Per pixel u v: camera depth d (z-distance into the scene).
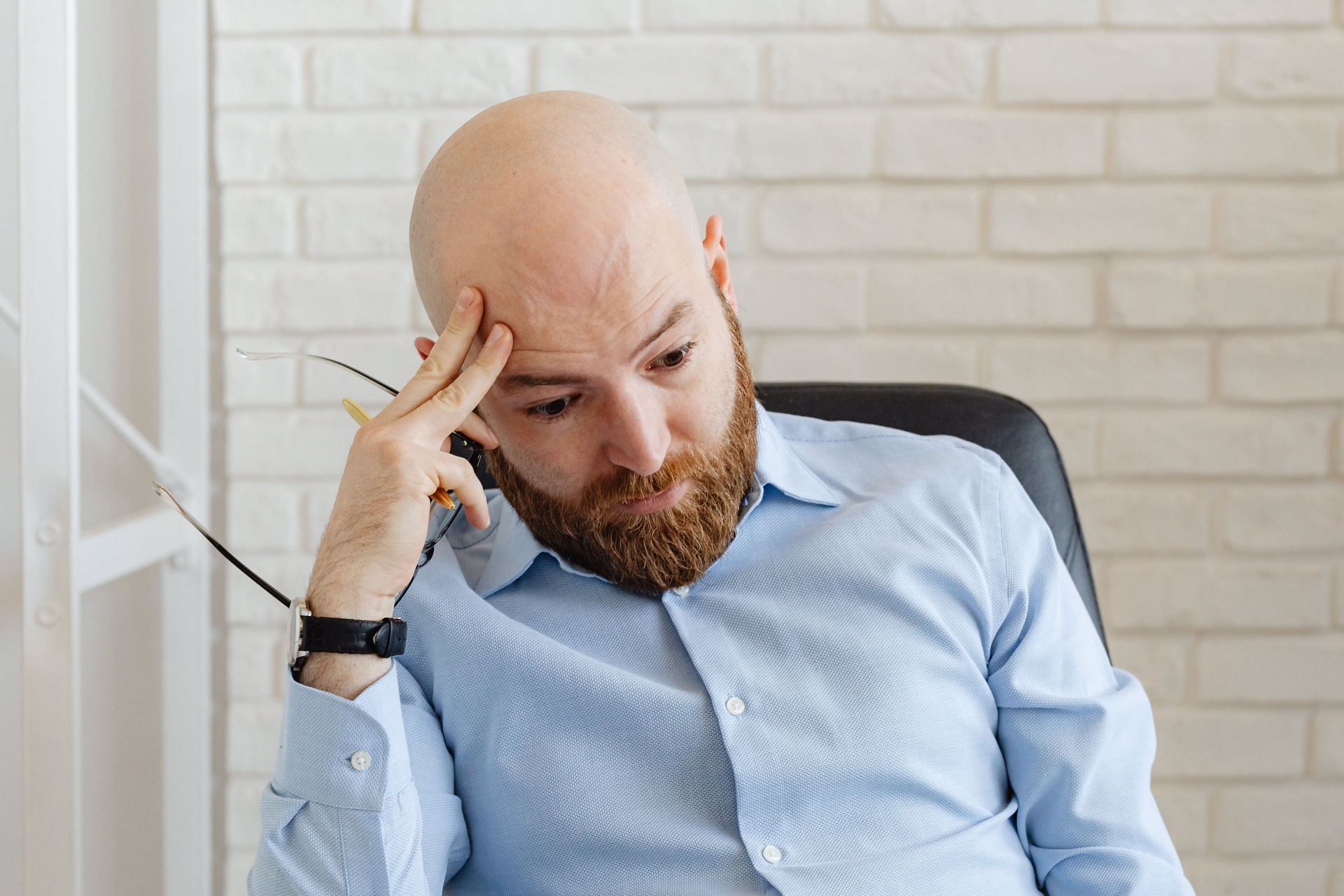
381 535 0.92
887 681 1.01
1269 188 1.61
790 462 1.14
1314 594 1.65
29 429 1.09
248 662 1.69
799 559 1.06
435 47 1.62
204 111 1.50
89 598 1.41
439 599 1.06
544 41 1.62
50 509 1.10
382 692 0.92
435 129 1.63
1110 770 1.02
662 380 0.95
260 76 1.63
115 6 1.43
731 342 1.02
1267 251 1.61
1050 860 1.02
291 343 1.67
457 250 0.92
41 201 1.08
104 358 1.45
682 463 0.98
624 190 0.91
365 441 0.94
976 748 1.04
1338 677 1.66
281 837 0.92
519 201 0.90
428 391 0.94
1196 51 1.59
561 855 1.00
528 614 1.08
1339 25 1.58
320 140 1.64
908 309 1.64
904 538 1.08
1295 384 1.63
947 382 1.65
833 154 1.62
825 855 0.97
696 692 1.02
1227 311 1.62
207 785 1.58
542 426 0.96
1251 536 1.65
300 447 1.67
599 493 0.98
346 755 0.90
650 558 1.00
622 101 1.62
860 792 0.98
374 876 0.90
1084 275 1.63
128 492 1.48
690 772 1.00
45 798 1.10
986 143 1.61
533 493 1.00
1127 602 1.67
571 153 0.91
